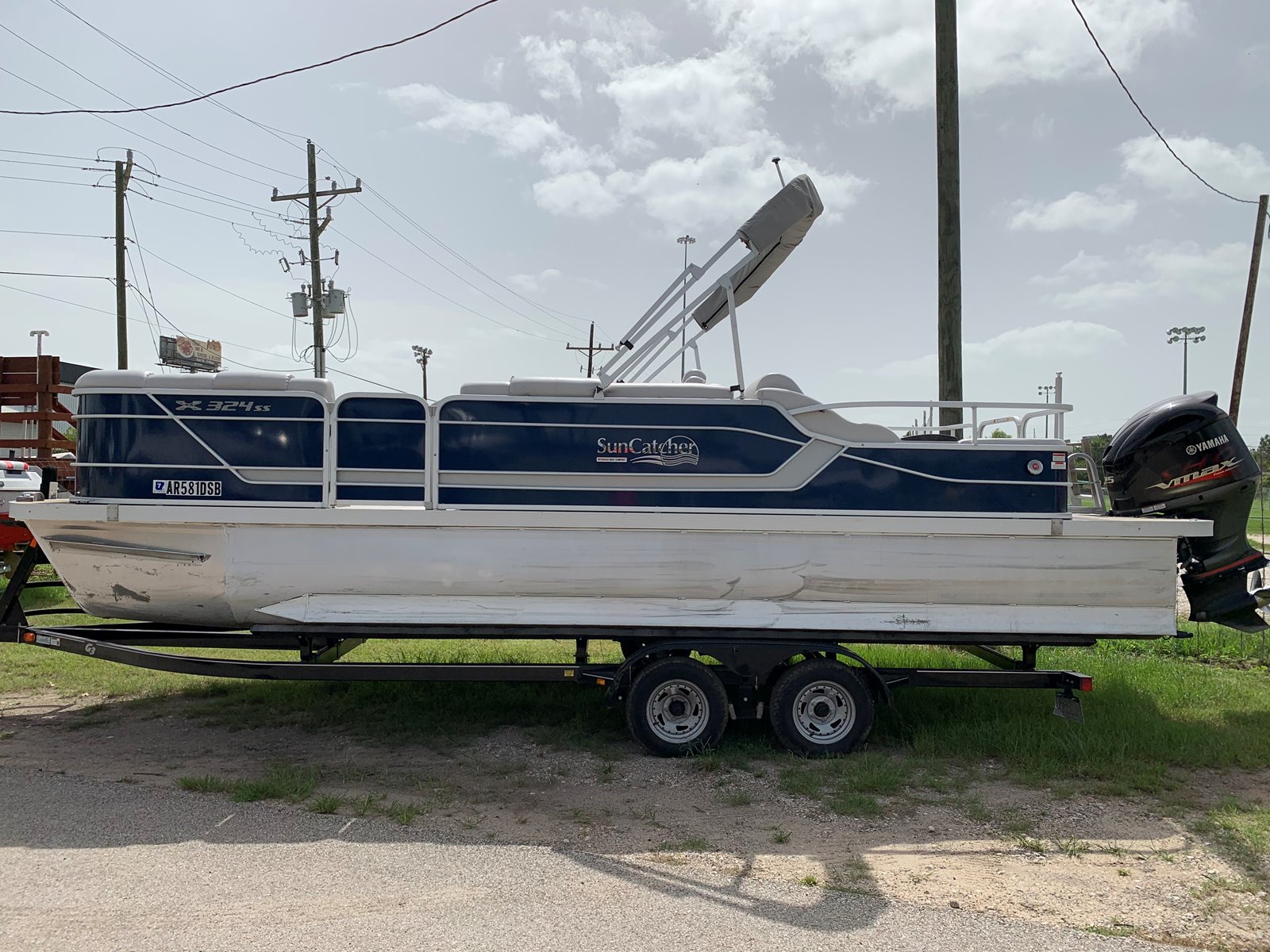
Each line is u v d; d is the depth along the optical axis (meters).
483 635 5.94
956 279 8.84
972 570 6.00
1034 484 6.04
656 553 5.95
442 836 4.49
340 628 5.91
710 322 8.08
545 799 5.13
